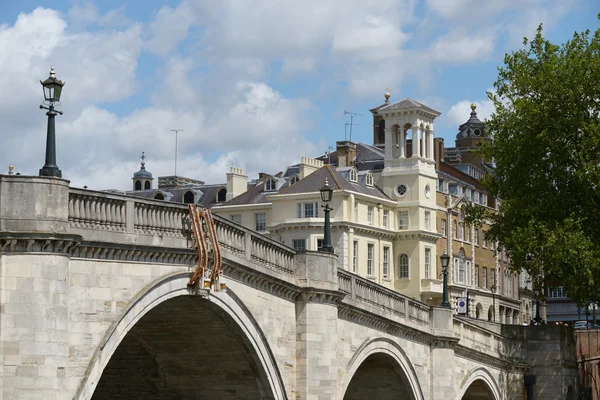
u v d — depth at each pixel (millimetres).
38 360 33469
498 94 78750
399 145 123562
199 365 48219
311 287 50156
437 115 125938
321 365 50438
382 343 58812
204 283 41625
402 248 121312
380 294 58500
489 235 79875
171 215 40281
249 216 120500
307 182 115812
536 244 72875
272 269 48156
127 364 49812
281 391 48969
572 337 79688
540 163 76125
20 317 33438
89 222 36094
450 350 66125
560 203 75062
